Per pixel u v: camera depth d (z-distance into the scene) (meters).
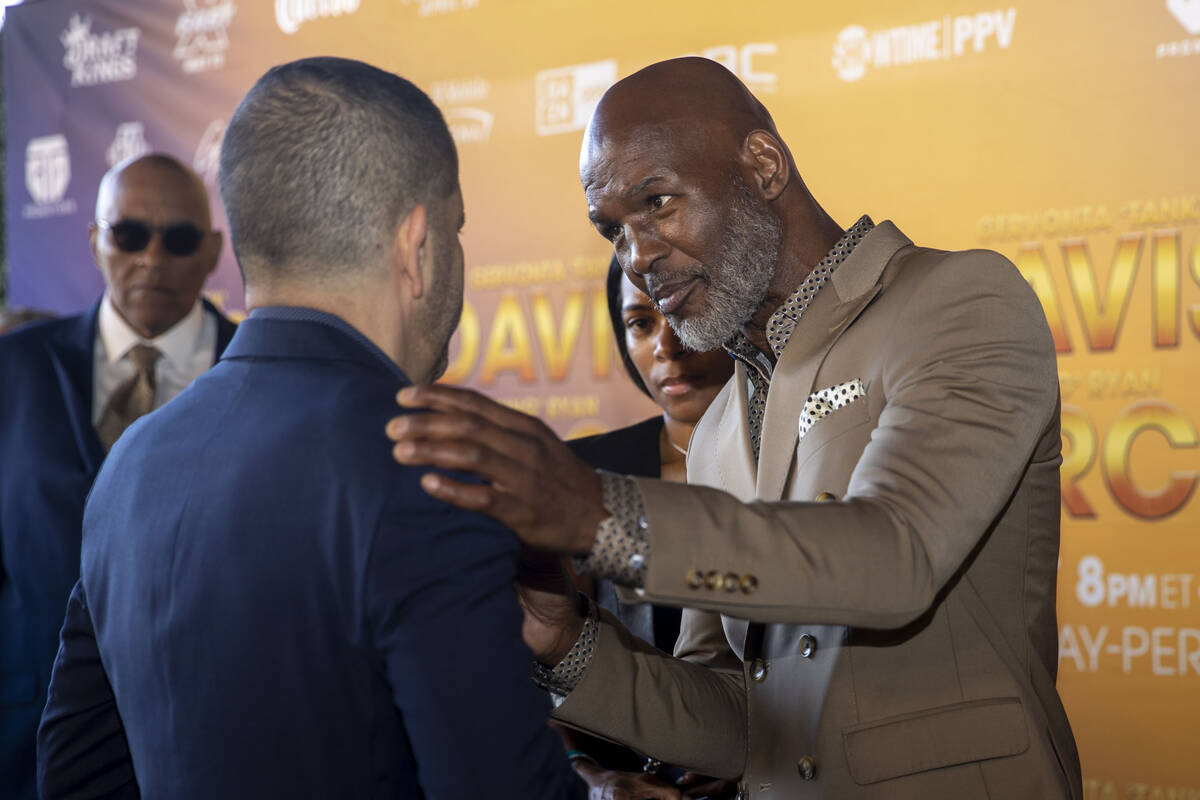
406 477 1.07
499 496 1.08
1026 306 1.45
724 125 1.57
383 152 1.16
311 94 1.15
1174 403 3.42
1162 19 3.42
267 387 1.14
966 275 1.47
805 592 1.19
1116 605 3.49
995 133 3.61
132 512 1.17
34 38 5.19
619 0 4.17
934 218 3.68
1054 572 1.58
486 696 1.05
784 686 1.56
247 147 1.15
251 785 1.07
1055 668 1.59
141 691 1.14
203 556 1.10
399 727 1.11
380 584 1.04
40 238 5.16
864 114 3.77
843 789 1.45
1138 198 3.45
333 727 1.07
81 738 1.31
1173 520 3.43
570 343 4.26
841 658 1.48
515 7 4.34
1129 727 3.47
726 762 1.74
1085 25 3.50
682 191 1.55
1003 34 3.60
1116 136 3.47
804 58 3.86
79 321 3.38
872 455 1.34
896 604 1.22
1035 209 3.56
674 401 2.22
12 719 2.94
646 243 1.57
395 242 1.18
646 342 2.24
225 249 4.84
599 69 4.21
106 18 5.06
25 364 3.23
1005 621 1.50
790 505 1.25
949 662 1.46
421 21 4.50
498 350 4.37
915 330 1.46
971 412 1.33
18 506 3.04
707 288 1.59
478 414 1.10
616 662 1.69
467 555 1.07
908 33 3.72
